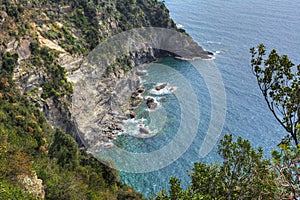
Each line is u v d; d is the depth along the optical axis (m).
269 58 18.17
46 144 51.03
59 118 63.84
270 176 16.03
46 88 65.75
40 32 76.62
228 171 19.78
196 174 20.97
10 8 71.44
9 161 29.80
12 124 49.81
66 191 36.44
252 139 67.88
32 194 28.55
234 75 93.38
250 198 17.88
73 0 94.50
